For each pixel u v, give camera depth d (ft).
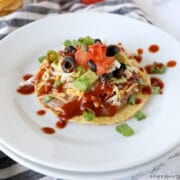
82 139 1.17
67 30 1.54
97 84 1.26
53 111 1.26
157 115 1.24
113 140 1.16
